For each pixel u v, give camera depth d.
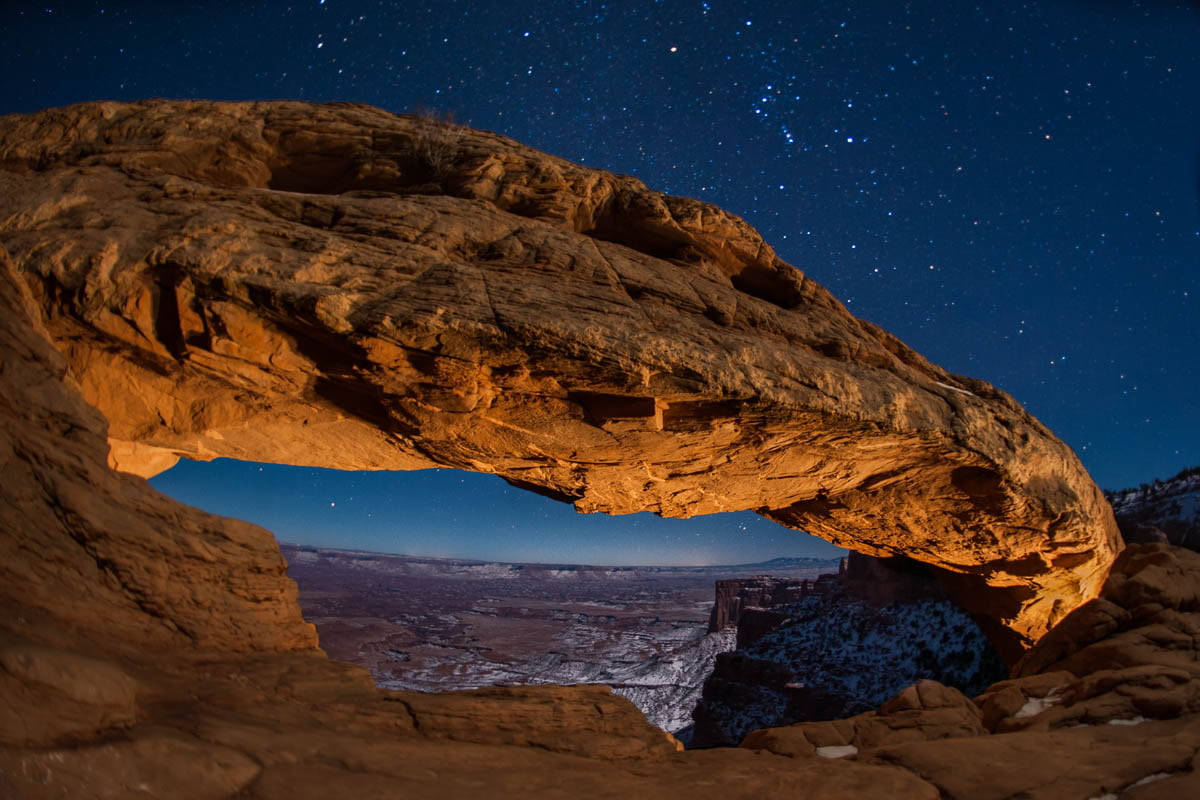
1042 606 18.67
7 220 9.09
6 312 6.40
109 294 8.77
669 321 10.21
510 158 12.09
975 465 12.48
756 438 11.05
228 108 11.85
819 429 10.82
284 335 9.32
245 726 4.99
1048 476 13.84
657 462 11.69
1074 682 9.30
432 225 10.25
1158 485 36.81
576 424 10.38
